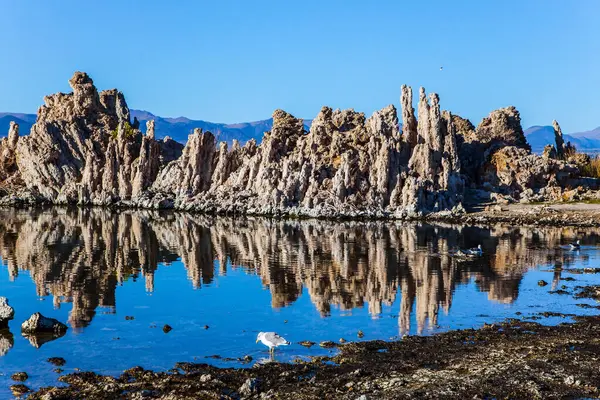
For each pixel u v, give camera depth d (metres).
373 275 64.12
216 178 158.00
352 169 139.38
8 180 176.38
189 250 83.81
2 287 58.78
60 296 55.12
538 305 50.25
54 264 71.94
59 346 39.78
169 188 162.12
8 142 185.12
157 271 67.69
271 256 77.94
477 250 76.44
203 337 41.91
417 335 41.66
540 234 99.75
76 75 189.88
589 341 38.69
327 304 51.59
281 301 52.84
